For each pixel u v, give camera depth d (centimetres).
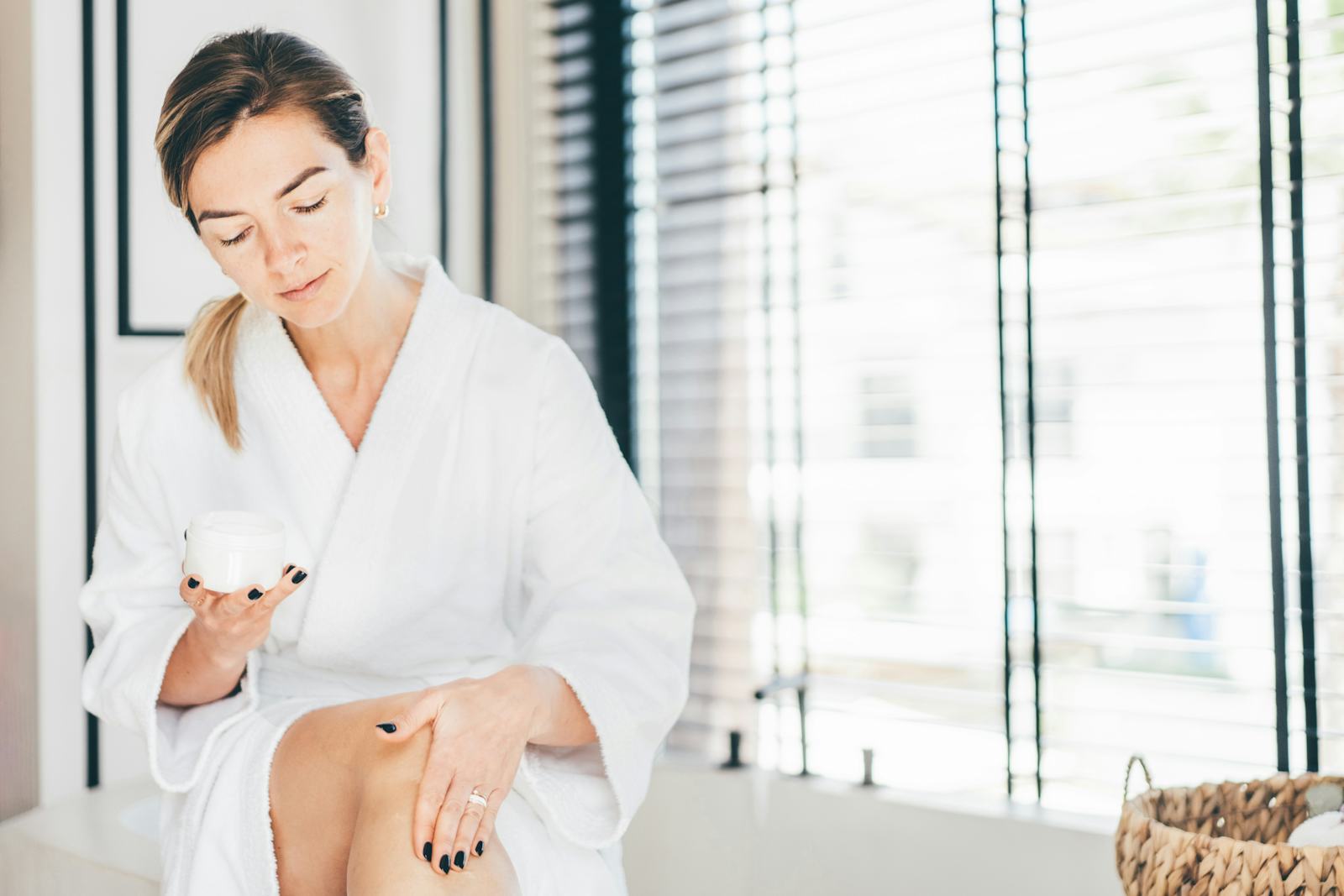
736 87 212
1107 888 153
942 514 195
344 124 109
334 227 108
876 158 199
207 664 109
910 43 195
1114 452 178
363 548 118
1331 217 159
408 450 119
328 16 210
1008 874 160
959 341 192
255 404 122
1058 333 182
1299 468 162
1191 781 180
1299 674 163
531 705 100
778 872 175
